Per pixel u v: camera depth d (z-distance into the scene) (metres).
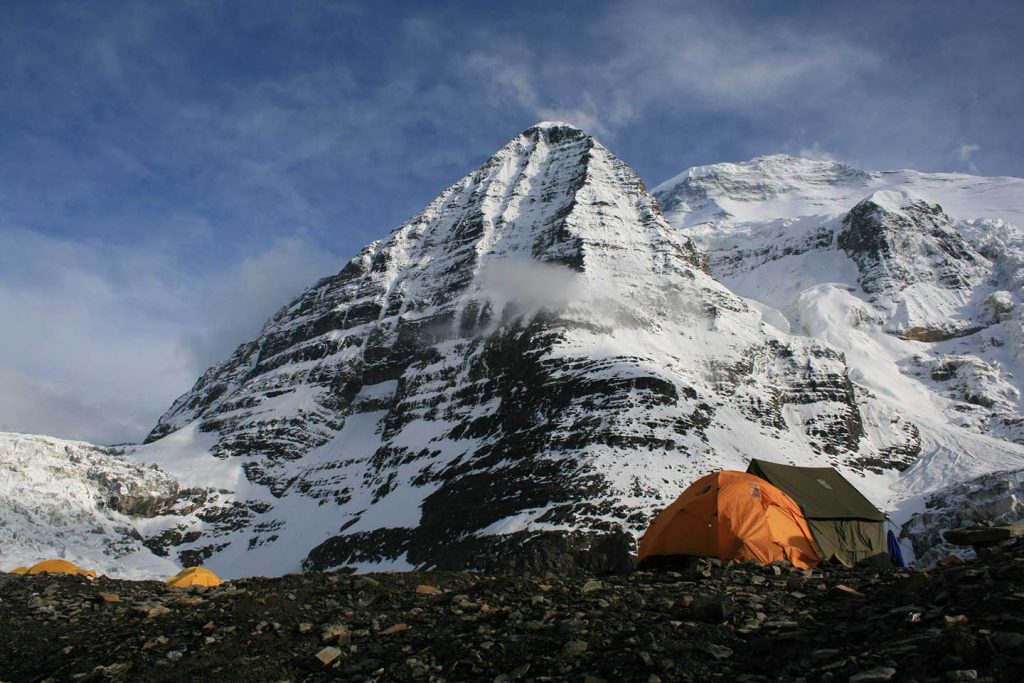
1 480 136.38
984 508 98.19
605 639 14.11
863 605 14.67
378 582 21.08
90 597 20.41
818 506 30.25
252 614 18.02
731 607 14.84
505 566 93.31
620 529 94.38
